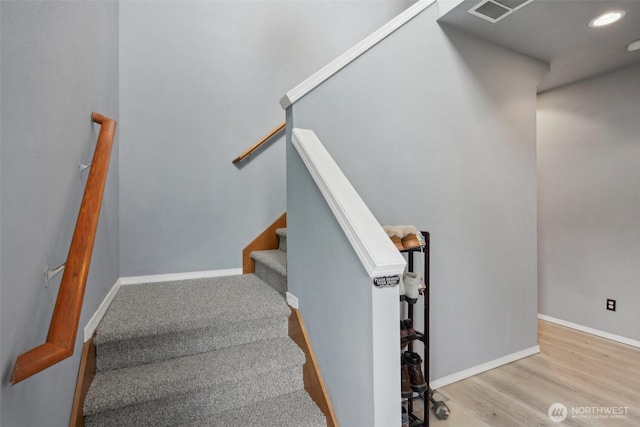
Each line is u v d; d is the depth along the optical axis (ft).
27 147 2.59
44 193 2.93
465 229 7.62
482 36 7.70
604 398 6.71
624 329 9.55
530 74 8.74
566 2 6.38
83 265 2.61
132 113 7.60
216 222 8.47
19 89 2.47
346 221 4.15
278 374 5.07
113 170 6.82
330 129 5.93
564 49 8.34
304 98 5.68
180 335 5.18
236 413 4.66
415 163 6.88
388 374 3.86
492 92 8.03
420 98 6.93
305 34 9.70
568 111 10.80
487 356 8.01
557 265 11.16
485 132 7.91
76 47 4.05
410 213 6.82
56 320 2.29
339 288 4.45
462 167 7.55
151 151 7.79
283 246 8.61
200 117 8.30
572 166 10.73
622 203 9.59
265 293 6.73
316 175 4.84
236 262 8.70
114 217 6.85
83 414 3.92
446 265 7.36
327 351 4.76
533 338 8.88
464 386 7.25
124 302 6.14
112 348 4.77
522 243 8.64
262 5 9.07
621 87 9.54
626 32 7.49
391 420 3.88
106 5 6.13
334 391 4.59
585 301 10.44
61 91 3.44
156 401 4.31
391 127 6.57
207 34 8.39
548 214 11.41
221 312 5.57
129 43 7.57
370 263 3.72
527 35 7.62
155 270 7.84
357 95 6.19
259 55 9.01
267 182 9.10
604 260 9.99
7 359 2.19
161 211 7.90
